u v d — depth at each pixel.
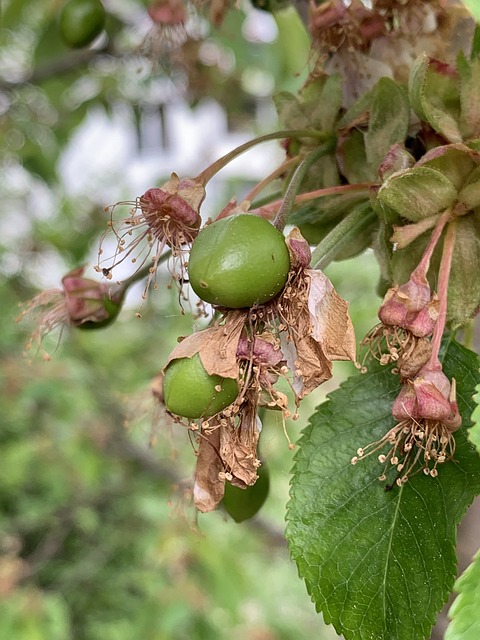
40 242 0.43
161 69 0.22
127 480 0.46
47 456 0.45
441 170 0.09
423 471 0.09
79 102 0.32
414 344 0.08
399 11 0.11
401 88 0.09
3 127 0.34
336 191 0.10
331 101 0.10
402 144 0.09
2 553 0.48
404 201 0.09
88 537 0.47
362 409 0.10
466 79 0.09
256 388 0.09
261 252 0.08
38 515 0.47
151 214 0.10
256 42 0.27
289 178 0.11
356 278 0.31
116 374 0.47
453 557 0.09
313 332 0.08
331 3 0.11
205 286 0.08
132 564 0.46
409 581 0.09
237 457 0.09
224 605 0.36
